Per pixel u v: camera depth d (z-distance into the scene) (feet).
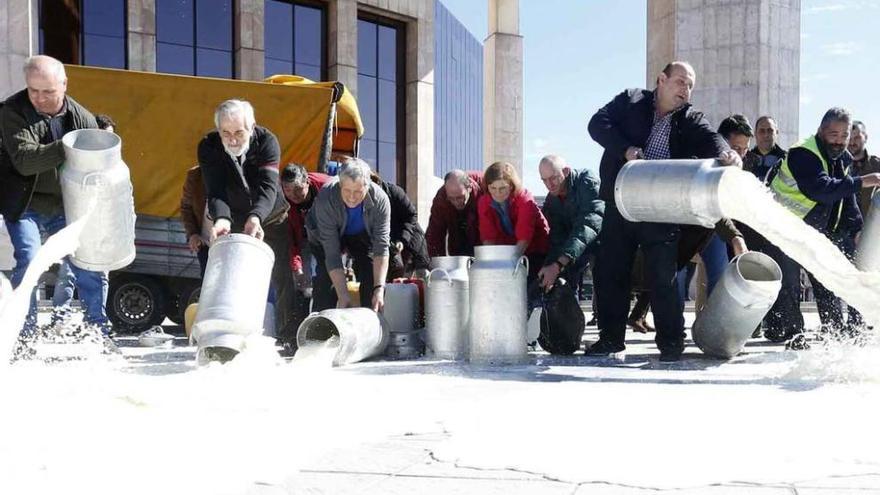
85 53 63.52
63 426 9.55
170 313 33.88
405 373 15.61
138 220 32.60
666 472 7.57
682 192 15.29
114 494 6.99
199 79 33.22
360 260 20.94
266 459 8.22
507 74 73.20
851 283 14.43
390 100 80.07
